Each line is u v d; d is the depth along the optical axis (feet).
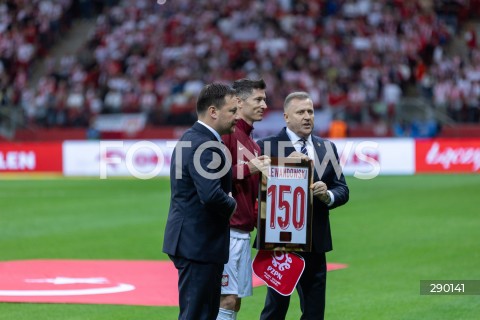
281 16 435.53
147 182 307.99
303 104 90.84
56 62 450.71
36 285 129.18
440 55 410.52
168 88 401.70
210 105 80.07
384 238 175.11
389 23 424.46
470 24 439.63
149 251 163.43
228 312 88.74
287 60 406.41
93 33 451.53
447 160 327.67
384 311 111.65
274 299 90.43
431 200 237.66
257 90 90.58
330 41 416.05
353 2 440.86
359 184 288.30
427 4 440.45
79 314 109.29
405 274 137.28
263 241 85.46
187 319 79.10
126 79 412.98
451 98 376.27
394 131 352.90
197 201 78.95
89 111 382.63
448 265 144.46
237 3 450.30
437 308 112.88
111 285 129.08
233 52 420.36
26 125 384.88
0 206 239.09
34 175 343.05
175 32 439.63
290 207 86.07
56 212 224.94
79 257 157.28
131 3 463.83
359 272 139.64
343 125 351.05
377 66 396.78
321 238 90.02
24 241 177.88
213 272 79.51
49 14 460.96
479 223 193.47
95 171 337.72
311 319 90.89
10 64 438.40
